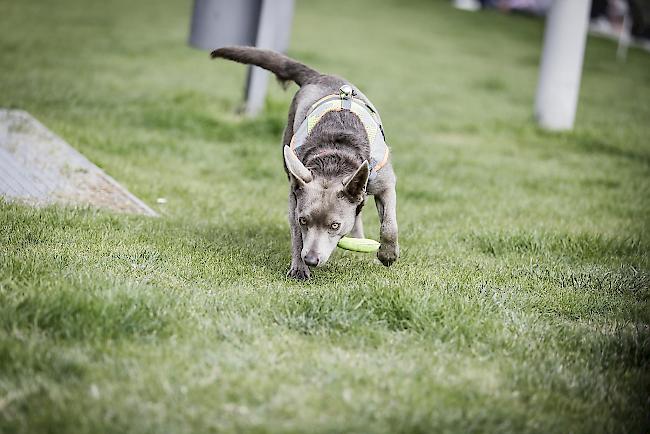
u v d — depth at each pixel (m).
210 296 6.29
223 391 4.79
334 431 4.45
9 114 11.31
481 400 4.95
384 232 7.39
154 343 5.38
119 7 29.42
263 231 8.83
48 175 9.41
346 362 5.32
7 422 4.36
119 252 7.18
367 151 7.30
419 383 5.08
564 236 8.78
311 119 7.59
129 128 13.22
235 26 13.59
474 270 7.64
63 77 16.44
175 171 11.30
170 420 4.48
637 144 15.10
